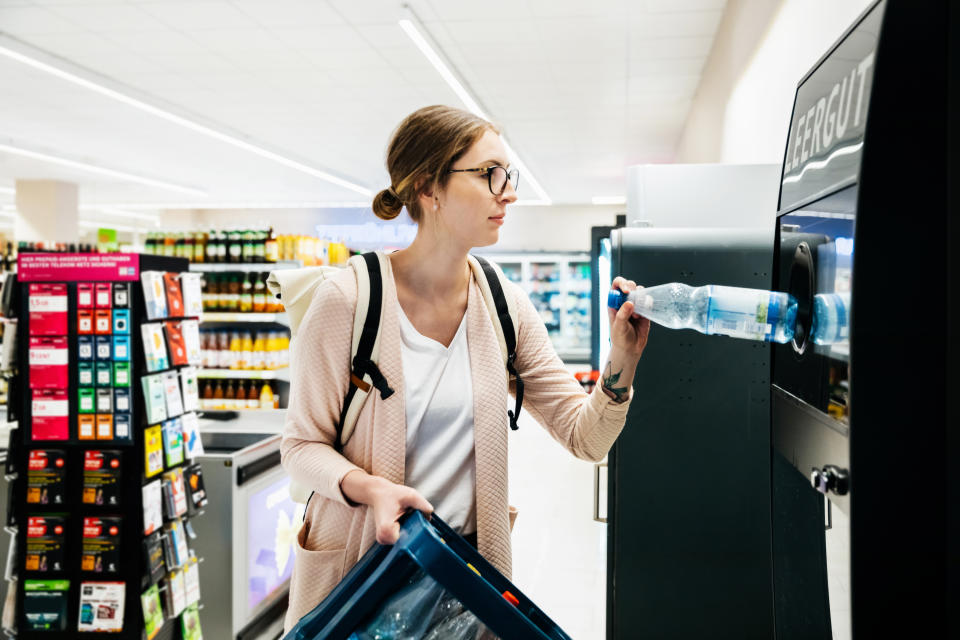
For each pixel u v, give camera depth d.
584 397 1.35
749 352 2.14
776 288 1.33
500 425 1.26
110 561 3.03
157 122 9.26
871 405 0.86
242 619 3.57
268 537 3.86
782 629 1.30
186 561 3.31
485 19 5.72
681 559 2.16
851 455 0.86
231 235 4.97
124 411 3.04
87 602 3.04
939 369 0.85
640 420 2.17
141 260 3.07
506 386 1.30
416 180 1.21
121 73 7.13
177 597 3.24
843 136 0.96
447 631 0.97
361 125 9.49
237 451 3.65
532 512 5.43
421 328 1.27
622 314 1.18
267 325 5.10
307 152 11.43
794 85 3.22
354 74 7.19
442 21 5.77
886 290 0.86
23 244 7.34
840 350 0.93
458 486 1.25
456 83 7.34
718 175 2.75
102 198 16.72
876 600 0.86
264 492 3.82
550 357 1.38
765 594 2.14
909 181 0.86
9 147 10.47
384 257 1.27
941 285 0.85
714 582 2.15
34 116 8.96
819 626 1.07
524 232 18.30
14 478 3.09
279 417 4.95
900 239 0.85
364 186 15.02
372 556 1.03
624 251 2.15
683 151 9.91
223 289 4.95
